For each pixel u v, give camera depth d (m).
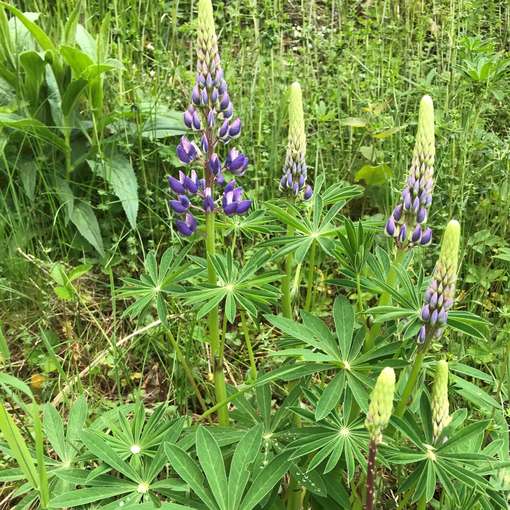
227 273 0.71
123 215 1.24
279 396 0.96
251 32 1.40
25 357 1.01
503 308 0.97
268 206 0.74
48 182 1.21
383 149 1.28
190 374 0.82
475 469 0.63
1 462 0.84
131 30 1.36
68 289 0.92
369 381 0.63
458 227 0.56
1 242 1.10
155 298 0.73
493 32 1.55
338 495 0.67
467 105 1.25
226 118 0.68
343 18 1.58
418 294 0.66
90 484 0.63
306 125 1.31
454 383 0.73
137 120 1.22
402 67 1.48
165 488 0.64
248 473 0.59
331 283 0.72
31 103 1.23
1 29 1.23
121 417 0.70
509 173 1.14
